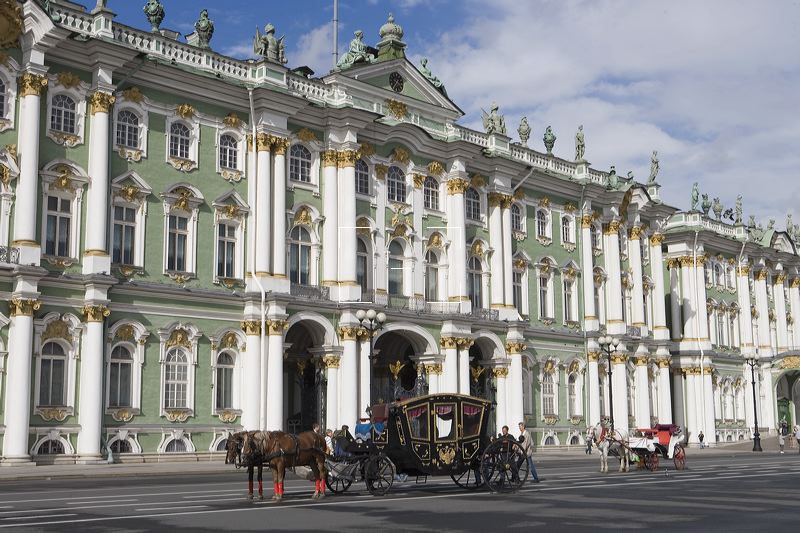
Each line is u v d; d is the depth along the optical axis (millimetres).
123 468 36781
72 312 39125
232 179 45656
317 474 24297
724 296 81812
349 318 48281
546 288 62500
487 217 58250
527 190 61750
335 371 48031
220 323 44188
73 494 24953
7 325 37219
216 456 43125
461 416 26844
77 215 39812
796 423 89938
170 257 43125
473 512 20609
